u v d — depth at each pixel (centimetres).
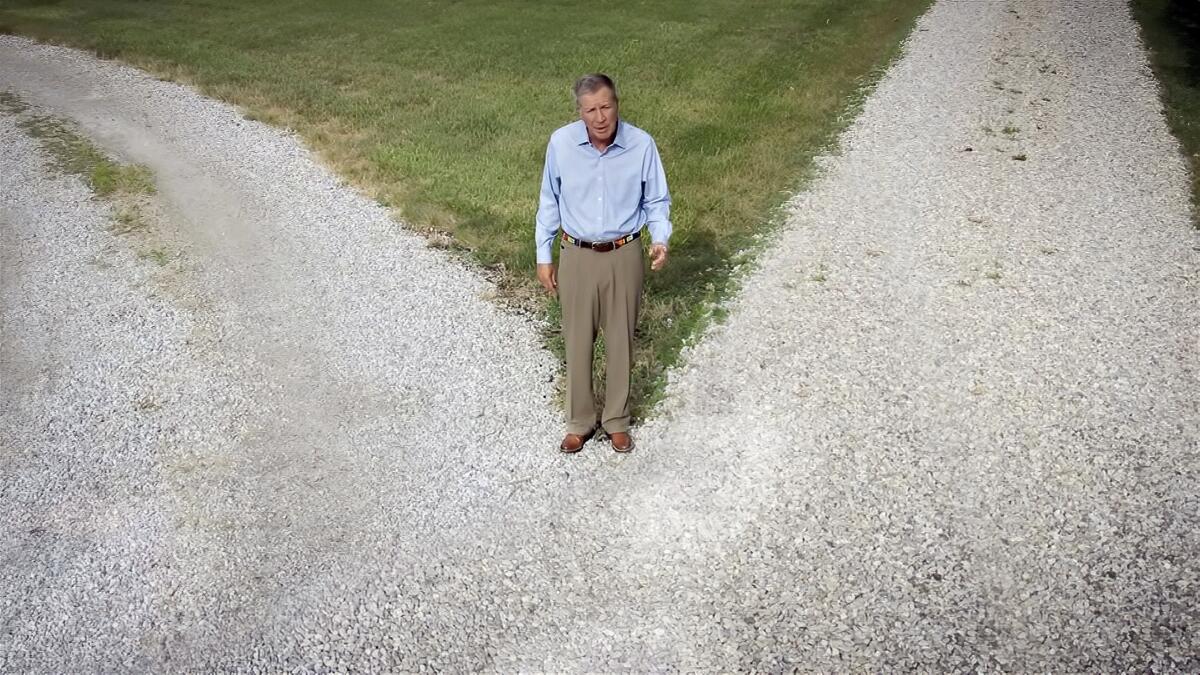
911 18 1555
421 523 468
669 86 1241
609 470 496
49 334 680
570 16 1738
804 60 1348
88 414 579
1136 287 656
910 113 1078
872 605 403
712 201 830
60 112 1210
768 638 391
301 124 1126
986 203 816
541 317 662
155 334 671
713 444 511
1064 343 590
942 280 680
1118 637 379
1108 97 1096
